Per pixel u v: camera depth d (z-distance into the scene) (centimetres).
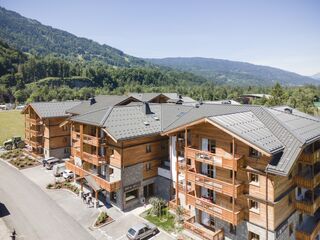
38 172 4603
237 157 2345
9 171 4641
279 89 14062
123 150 3231
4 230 2783
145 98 7019
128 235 2606
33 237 2673
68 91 15550
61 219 3020
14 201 3459
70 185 3916
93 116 3597
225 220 2334
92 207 3312
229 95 17238
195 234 2592
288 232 2423
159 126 3628
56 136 5272
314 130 2606
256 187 2269
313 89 17150
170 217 3042
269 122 2498
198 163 2748
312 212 2383
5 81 18262
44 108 5341
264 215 2227
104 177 3578
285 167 2016
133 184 3350
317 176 2466
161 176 3556
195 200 2598
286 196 2356
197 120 2467
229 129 2184
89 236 2700
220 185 2356
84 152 3688
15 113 9988
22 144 6250
